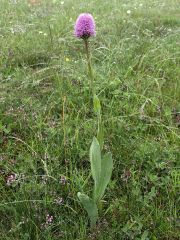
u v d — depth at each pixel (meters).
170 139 0.58
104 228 0.41
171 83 0.76
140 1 1.59
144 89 0.72
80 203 0.44
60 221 0.42
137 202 0.45
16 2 1.46
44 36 1.02
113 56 0.85
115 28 1.09
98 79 0.74
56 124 0.60
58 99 0.67
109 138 0.56
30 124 0.60
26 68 0.80
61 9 1.38
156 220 0.42
